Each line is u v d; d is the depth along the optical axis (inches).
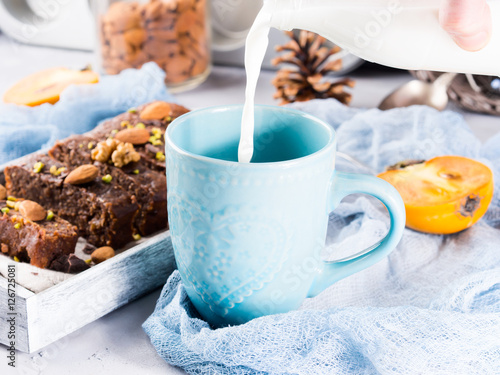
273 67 32.1
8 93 26.7
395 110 24.7
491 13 16.5
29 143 24.3
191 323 17.4
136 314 18.6
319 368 16.6
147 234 20.8
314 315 16.8
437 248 20.6
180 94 29.9
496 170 22.6
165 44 28.3
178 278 18.6
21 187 21.4
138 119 23.7
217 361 16.7
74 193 20.6
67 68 28.4
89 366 17.2
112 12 27.7
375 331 16.4
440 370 16.2
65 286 17.3
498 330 16.4
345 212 21.8
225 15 31.7
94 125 25.7
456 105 28.8
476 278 18.0
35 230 18.7
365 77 31.9
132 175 21.0
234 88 30.6
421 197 20.4
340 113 25.9
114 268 18.1
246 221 16.0
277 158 18.4
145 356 17.5
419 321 16.6
